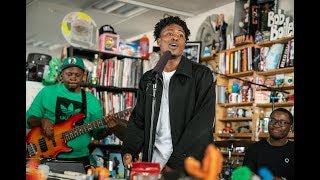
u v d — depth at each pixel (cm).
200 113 163
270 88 473
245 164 274
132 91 461
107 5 656
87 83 436
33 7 680
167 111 169
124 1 623
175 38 172
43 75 402
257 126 485
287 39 474
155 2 629
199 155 152
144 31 780
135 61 465
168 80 174
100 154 418
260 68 495
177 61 175
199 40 614
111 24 746
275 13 495
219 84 534
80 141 301
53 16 722
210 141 158
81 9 684
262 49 498
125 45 474
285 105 468
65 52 434
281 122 269
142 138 178
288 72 475
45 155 292
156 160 167
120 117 301
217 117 532
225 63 536
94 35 452
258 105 489
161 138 168
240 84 519
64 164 154
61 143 295
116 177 145
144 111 178
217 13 624
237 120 520
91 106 311
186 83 169
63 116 301
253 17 514
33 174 122
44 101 300
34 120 297
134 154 179
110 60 453
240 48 518
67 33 434
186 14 661
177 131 166
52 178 131
